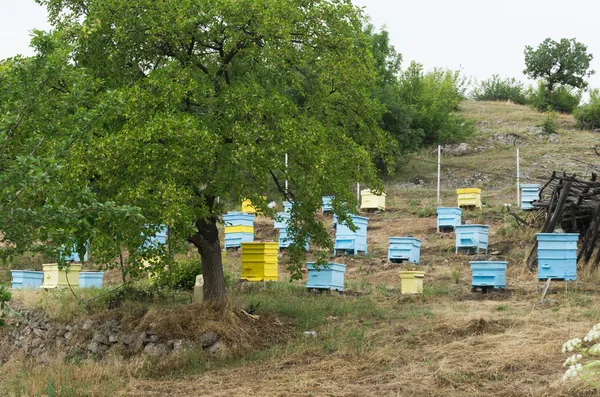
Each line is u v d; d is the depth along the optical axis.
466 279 24.72
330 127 19.55
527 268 24.62
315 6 18.81
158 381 16.19
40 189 11.15
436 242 30.44
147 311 19.20
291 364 16.22
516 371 13.37
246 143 17.05
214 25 17.53
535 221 30.36
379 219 35.62
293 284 25.08
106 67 18.17
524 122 58.09
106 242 16.16
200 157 16.34
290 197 21.48
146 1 17.50
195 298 19.98
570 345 7.84
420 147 50.66
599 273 22.55
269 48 17.67
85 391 15.45
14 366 20.00
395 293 23.31
